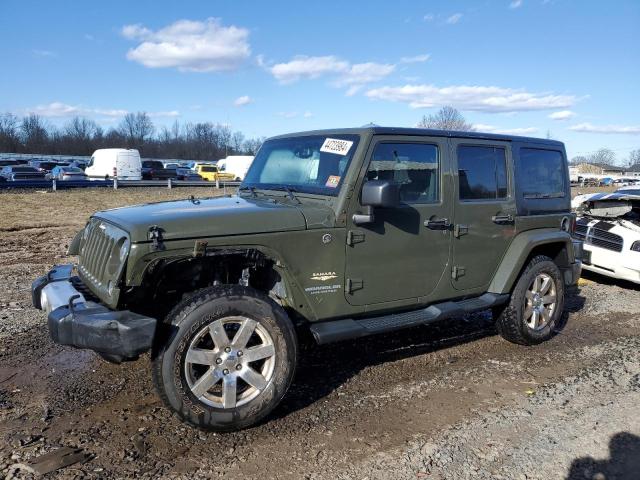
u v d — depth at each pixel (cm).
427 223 439
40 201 2061
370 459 324
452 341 548
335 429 360
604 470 317
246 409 345
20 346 497
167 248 331
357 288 405
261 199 430
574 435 357
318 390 422
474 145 480
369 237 405
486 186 491
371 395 414
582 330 597
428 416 381
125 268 329
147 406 386
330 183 405
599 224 809
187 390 331
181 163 6481
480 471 313
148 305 375
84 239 424
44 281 416
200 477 303
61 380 428
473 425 369
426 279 446
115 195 2447
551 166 564
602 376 461
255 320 347
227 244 348
